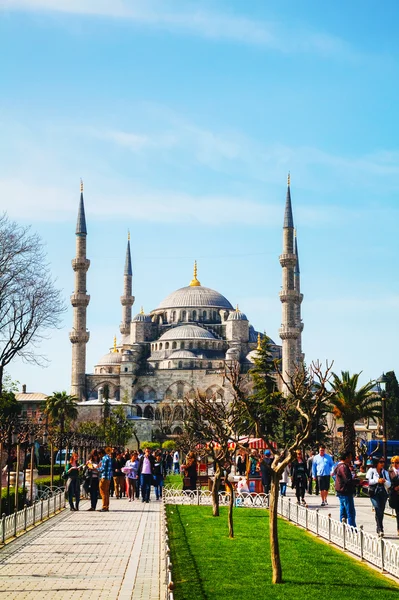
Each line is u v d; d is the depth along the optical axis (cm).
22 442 4272
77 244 19888
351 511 3106
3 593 2088
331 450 10031
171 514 4119
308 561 2553
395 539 3066
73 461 4450
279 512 4244
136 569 2442
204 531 3359
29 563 2558
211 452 4259
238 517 3994
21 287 6128
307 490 6022
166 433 18525
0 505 3216
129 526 3591
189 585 2175
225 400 19312
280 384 17850
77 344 19650
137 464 5297
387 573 2350
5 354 6203
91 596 2048
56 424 13750
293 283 18475
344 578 2264
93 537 3188
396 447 8488
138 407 19812
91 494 4388
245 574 2338
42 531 3391
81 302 19662
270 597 2009
